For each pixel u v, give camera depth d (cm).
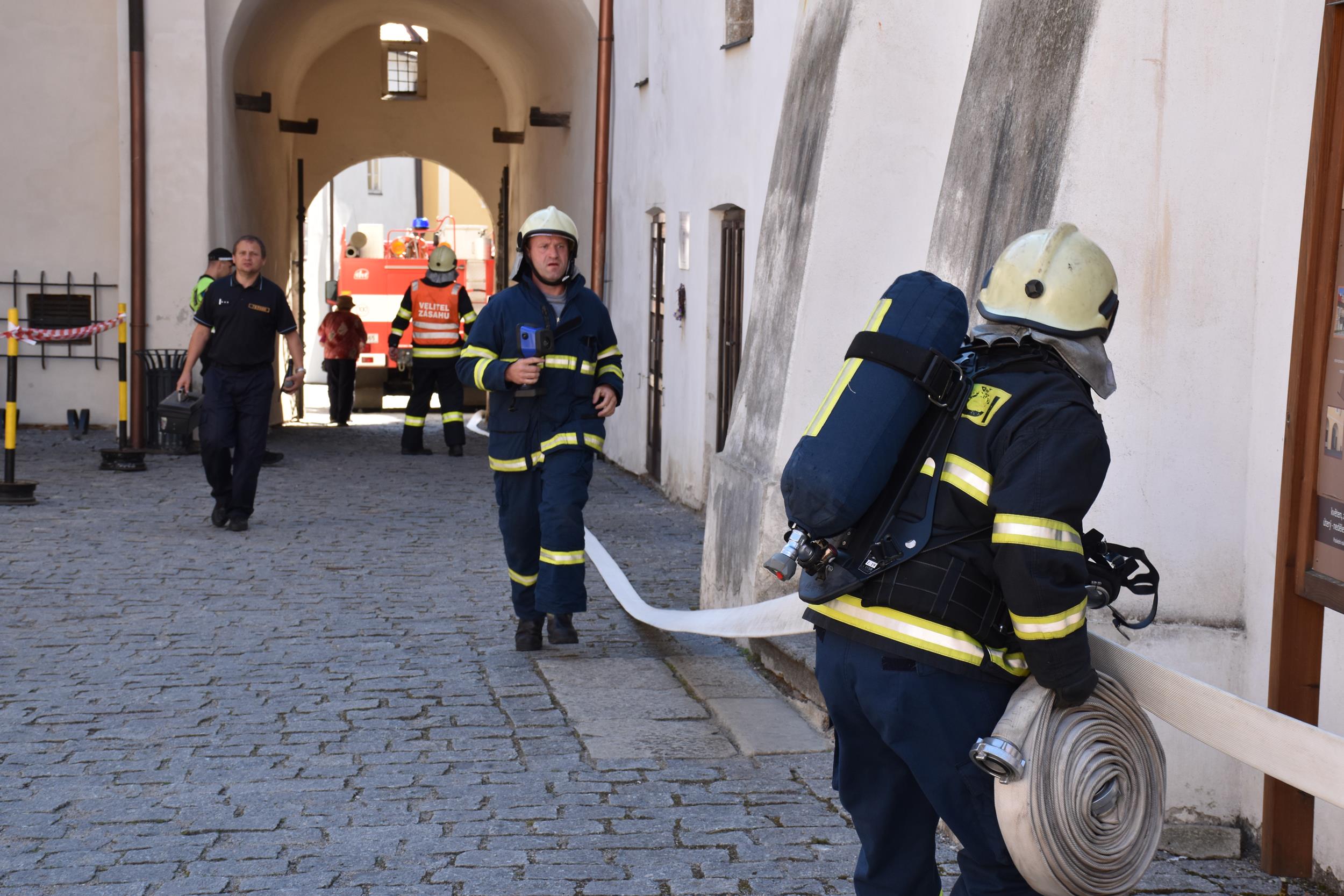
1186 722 292
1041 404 260
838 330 644
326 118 2339
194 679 588
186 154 1445
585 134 1614
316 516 1059
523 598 646
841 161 643
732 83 1021
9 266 1579
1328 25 342
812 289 642
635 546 963
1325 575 347
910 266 648
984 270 442
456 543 948
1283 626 361
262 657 628
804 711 543
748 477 657
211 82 1483
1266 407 398
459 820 425
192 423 1027
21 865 386
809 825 423
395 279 2517
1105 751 268
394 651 643
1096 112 402
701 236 1112
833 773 305
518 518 638
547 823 423
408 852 399
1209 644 410
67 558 862
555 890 373
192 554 884
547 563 628
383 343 2475
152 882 375
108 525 987
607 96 1467
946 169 505
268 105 1669
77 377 1593
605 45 1463
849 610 276
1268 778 376
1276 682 363
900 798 296
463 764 481
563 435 625
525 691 576
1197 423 409
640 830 418
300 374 983
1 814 427
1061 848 262
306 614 720
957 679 267
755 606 539
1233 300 406
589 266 1594
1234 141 402
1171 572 412
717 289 1096
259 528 995
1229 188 403
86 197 1584
